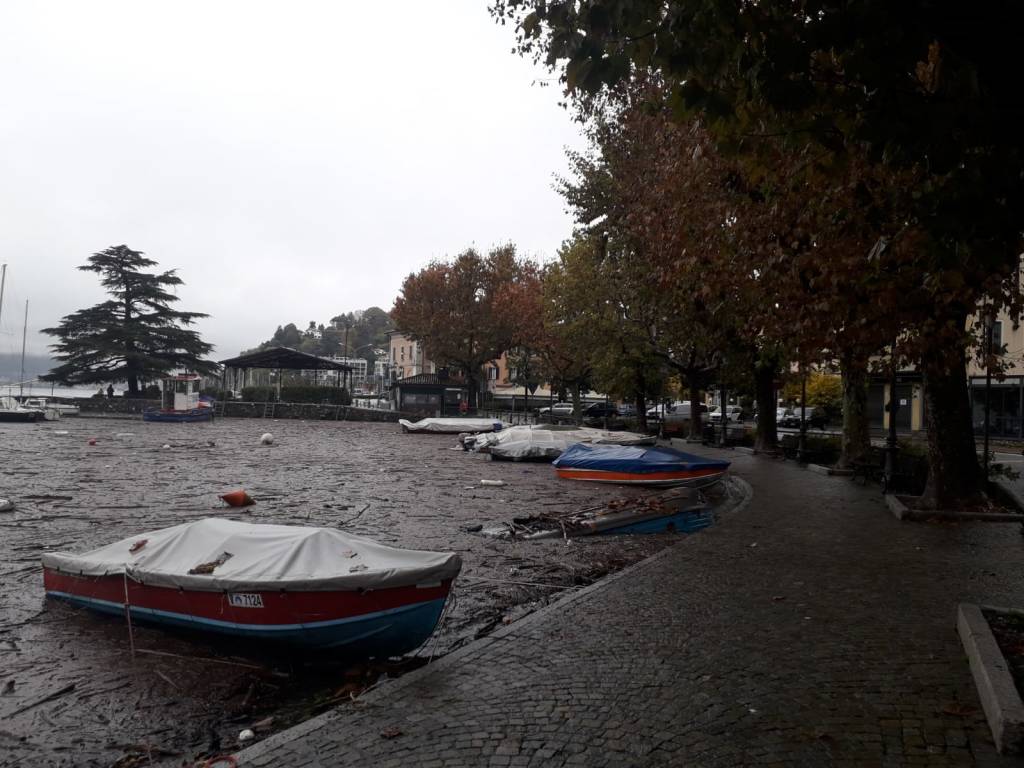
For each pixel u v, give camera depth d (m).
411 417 64.44
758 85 6.75
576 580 10.77
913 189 8.46
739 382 35.75
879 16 5.89
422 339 66.88
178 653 7.51
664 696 5.62
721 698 5.57
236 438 43.38
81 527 14.72
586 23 6.90
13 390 91.38
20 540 13.39
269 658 7.39
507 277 64.12
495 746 4.82
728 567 10.23
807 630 7.27
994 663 5.55
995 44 5.58
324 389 72.88
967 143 6.36
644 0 6.72
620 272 31.17
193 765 4.80
